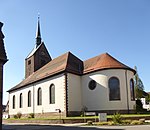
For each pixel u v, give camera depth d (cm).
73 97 3341
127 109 3166
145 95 5731
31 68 4834
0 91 1836
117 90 3206
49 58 5056
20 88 4462
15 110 4547
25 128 2145
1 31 1986
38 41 5259
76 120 2631
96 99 3262
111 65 3269
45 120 2833
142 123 2128
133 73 3456
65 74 3319
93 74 3372
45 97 3662
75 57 3988
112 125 2081
